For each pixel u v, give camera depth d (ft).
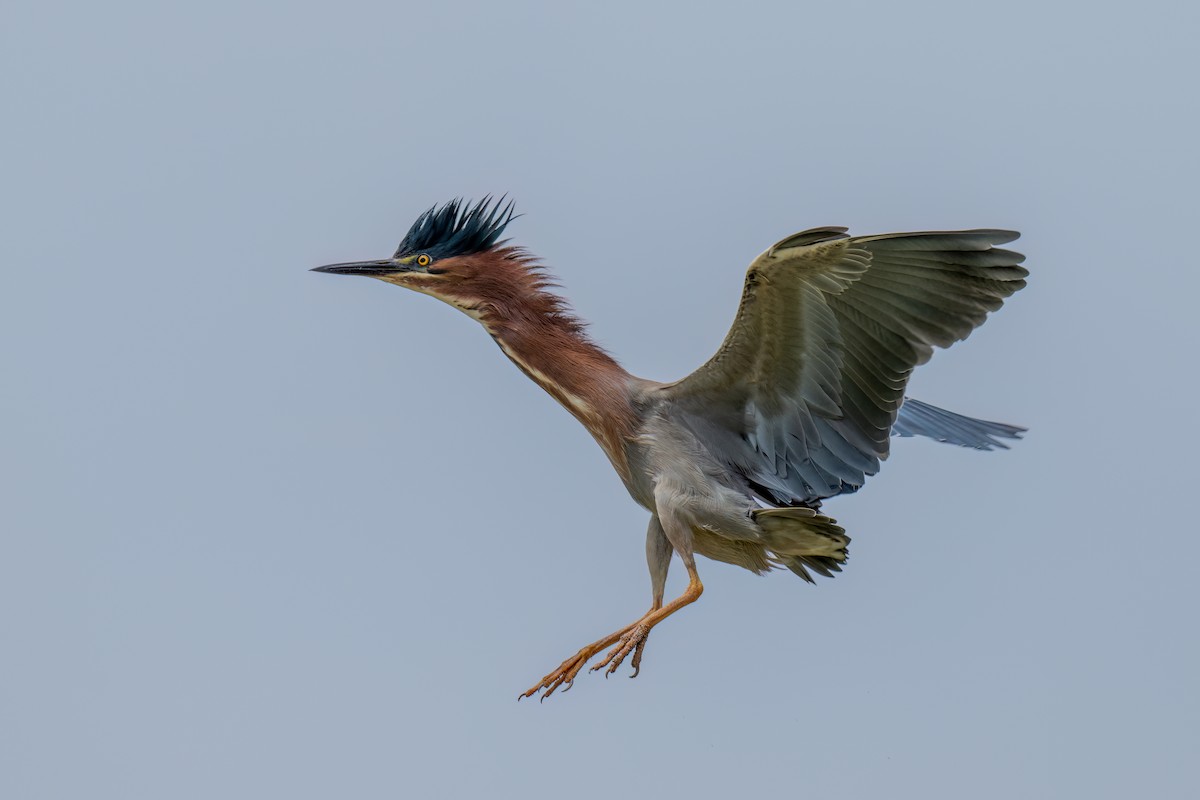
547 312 46.52
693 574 43.65
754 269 40.16
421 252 47.42
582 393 45.57
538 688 42.39
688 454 44.37
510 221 47.50
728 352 42.73
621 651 42.39
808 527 42.63
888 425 42.16
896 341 41.04
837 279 40.27
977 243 38.81
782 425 43.65
